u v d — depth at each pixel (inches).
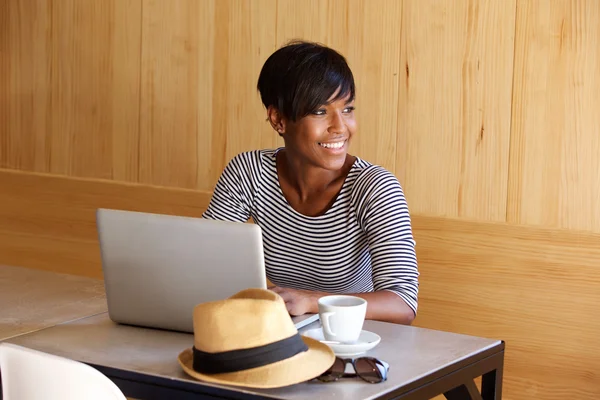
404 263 82.8
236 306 58.8
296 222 89.4
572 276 112.2
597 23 108.5
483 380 71.1
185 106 139.0
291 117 85.2
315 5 126.7
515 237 115.3
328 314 65.2
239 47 133.3
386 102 123.0
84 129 148.7
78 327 74.0
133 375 61.7
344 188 87.7
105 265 73.8
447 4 117.6
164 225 71.0
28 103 153.5
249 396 56.6
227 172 94.5
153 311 72.8
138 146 143.9
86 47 146.9
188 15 137.1
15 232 156.3
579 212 111.8
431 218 120.6
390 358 65.0
